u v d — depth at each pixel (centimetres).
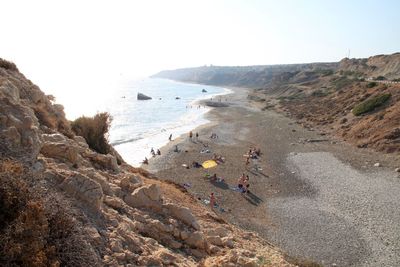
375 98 6494
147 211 1168
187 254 1045
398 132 4969
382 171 3966
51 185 852
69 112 8188
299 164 4291
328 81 12250
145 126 7069
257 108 10406
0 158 809
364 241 2400
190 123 7544
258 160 4500
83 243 698
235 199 3170
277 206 3017
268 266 1096
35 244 603
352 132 5709
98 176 1142
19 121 946
